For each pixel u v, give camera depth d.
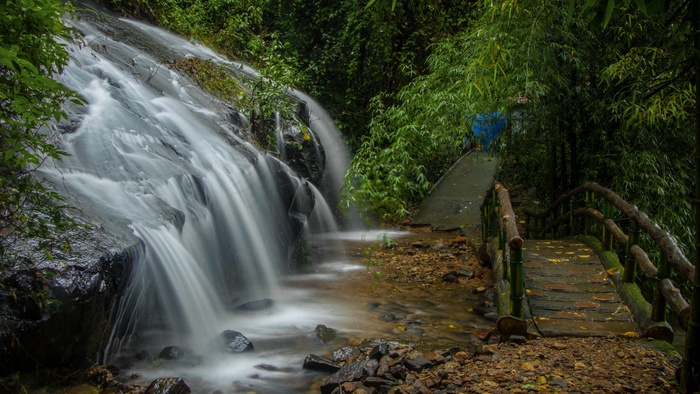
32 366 3.62
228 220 6.38
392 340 5.50
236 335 5.19
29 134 3.84
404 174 10.77
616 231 6.31
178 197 5.61
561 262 6.76
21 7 3.48
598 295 5.83
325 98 13.17
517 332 5.20
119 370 4.42
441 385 4.12
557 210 9.64
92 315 3.90
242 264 6.62
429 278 8.05
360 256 9.45
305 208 8.27
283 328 5.81
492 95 8.22
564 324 5.25
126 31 9.11
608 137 8.44
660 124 7.94
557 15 7.43
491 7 6.88
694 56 3.22
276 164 7.52
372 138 10.73
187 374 4.55
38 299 3.55
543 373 4.18
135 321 4.84
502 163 11.50
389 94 13.54
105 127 5.75
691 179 8.33
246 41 12.64
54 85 3.39
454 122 9.60
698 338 3.33
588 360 4.45
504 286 6.09
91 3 9.71
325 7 13.57
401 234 11.59
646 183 7.89
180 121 6.85
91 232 4.16
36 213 4.00
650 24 7.05
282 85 8.79
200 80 8.65
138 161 5.58
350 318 6.23
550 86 7.91
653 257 7.61
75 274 3.77
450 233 11.72
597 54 7.80
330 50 13.30
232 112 8.16
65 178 4.79
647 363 4.34
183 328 5.17
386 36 13.32
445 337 5.64
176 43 10.20
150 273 4.77
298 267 8.43
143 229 4.73
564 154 9.69
